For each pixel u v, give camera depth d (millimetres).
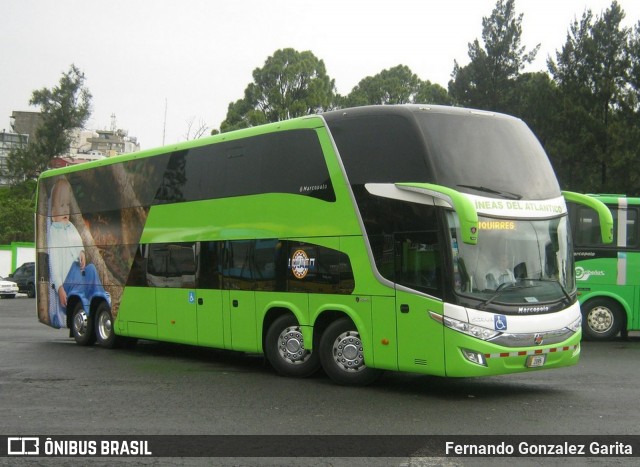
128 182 16203
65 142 69438
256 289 12781
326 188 11672
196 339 14055
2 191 70125
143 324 15555
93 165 17484
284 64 54031
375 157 11094
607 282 17172
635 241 17188
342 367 11516
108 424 8852
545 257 10773
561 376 12508
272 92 52875
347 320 11469
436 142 10586
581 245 17281
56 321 18688
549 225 10945
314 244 11812
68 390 11266
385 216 10836
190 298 14203
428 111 10875
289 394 10828
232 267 13281
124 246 16219
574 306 10914
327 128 11766
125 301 16141
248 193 13062
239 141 13391
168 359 15250
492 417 9148
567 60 34219
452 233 10164
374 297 10891
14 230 63656
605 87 32562
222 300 13461
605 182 32781
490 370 9984
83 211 17719
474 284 10117
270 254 12562
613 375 12578
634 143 31031
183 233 14492
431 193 10180
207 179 14016
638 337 19062
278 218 12445
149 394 10875
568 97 33031
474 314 10000
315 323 11820
